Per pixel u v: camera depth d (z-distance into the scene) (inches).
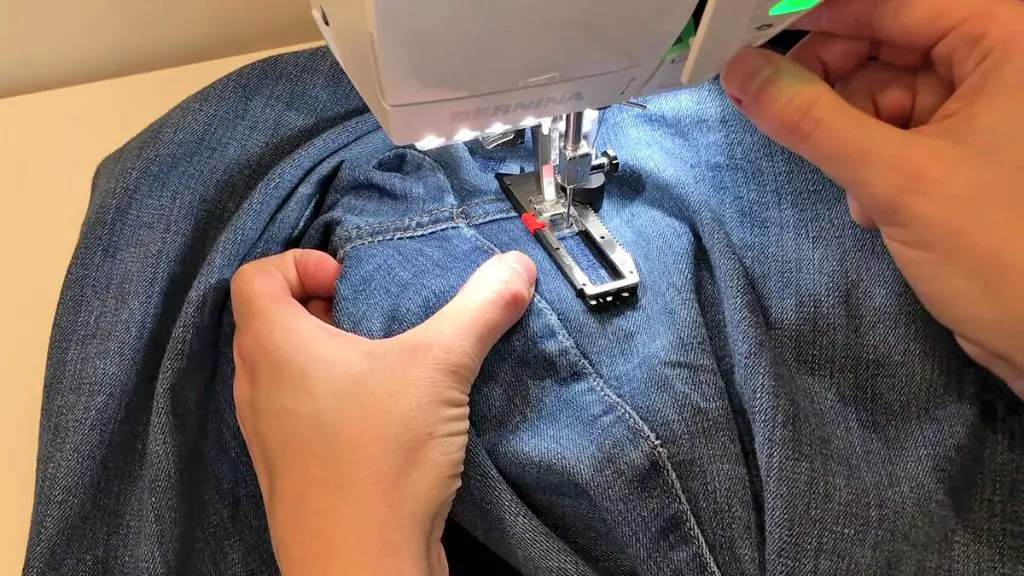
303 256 22.8
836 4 20.7
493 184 25.0
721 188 24.5
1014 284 18.1
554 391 21.4
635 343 21.8
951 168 18.1
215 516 23.3
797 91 18.6
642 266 23.2
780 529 19.8
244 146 26.2
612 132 25.8
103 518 23.2
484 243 23.2
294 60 27.2
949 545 20.4
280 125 26.7
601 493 20.0
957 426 21.4
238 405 21.2
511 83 17.4
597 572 21.5
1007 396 21.4
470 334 20.0
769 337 22.3
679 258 23.2
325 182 25.9
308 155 25.0
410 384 19.3
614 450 20.2
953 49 20.0
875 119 18.8
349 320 21.7
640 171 25.0
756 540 20.5
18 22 30.0
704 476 20.2
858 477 20.9
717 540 20.1
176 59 33.6
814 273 22.7
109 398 23.1
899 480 21.0
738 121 25.3
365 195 24.7
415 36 15.5
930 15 19.8
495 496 20.4
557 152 22.5
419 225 23.4
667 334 21.6
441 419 19.4
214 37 33.4
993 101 18.7
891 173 18.4
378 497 18.4
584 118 20.7
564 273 22.7
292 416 19.3
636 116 26.2
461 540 25.0
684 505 20.0
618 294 22.4
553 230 23.5
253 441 20.5
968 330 19.4
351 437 18.8
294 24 34.2
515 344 21.5
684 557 19.9
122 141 30.5
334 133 25.6
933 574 20.2
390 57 15.8
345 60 17.5
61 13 30.3
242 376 21.1
